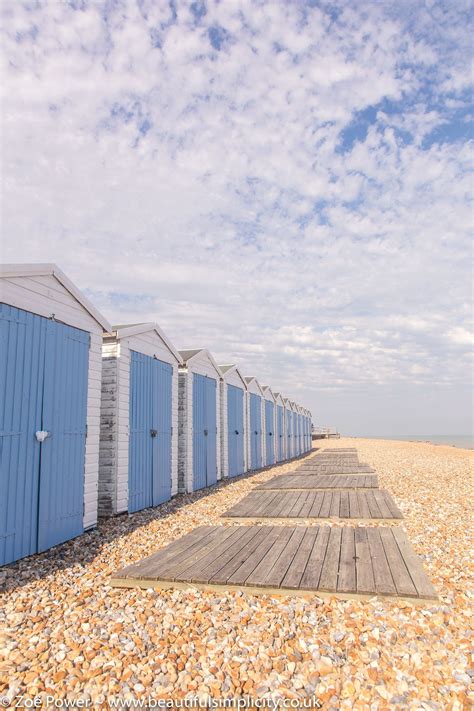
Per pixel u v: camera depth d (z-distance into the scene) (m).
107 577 5.34
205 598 4.61
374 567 5.11
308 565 5.23
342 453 27.75
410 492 10.74
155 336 10.71
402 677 3.19
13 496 5.95
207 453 13.73
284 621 4.04
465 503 9.30
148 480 9.97
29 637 3.88
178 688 3.13
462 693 2.99
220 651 3.55
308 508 8.63
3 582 5.21
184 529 7.64
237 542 6.36
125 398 9.22
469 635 3.74
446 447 36.12
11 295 6.05
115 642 3.74
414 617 4.07
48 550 6.50
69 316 7.27
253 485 13.56
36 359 6.48
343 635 3.76
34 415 6.38
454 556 5.81
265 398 22.56
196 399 13.06
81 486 7.41
